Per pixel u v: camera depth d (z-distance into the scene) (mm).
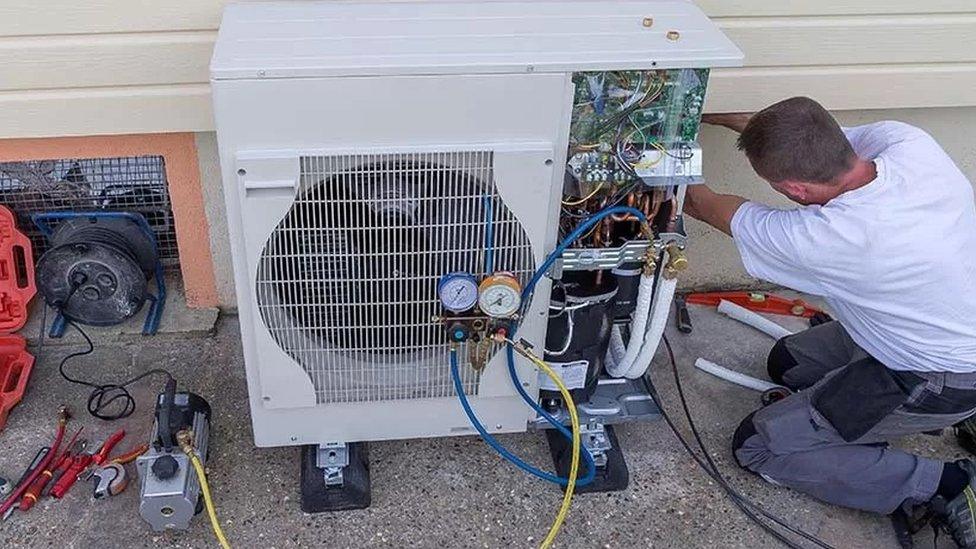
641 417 2270
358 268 1853
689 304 2953
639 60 1729
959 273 1896
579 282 2025
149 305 2697
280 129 1679
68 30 2107
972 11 2457
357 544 2135
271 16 1901
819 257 1883
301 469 2246
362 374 2029
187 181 2463
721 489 2338
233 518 2172
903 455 2215
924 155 1935
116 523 2143
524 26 1881
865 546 2234
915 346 1993
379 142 1723
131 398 2416
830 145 1826
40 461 2240
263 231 1763
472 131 1739
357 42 1756
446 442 2402
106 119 2266
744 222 1990
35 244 2680
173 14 2121
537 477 2326
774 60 2453
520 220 1834
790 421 2238
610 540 2189
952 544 2248
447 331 1936
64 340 2590
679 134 1886
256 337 1925
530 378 2111
